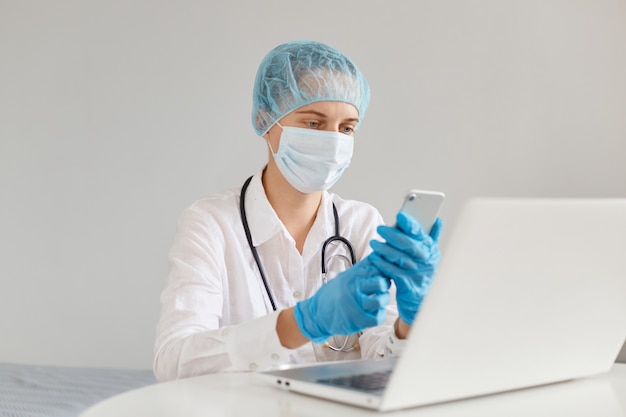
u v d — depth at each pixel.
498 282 0.84
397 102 3.41
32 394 2.15
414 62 3.40
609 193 3.29
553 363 0.99
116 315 3.56
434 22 3.39
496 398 0.94
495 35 3.35
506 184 3.33
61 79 3.65
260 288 1.73
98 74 3.62
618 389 1.01
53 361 3.60
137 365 3.54
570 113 3.31
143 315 3.54
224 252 1.72
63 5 3.66
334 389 0.90
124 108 3.60
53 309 3.61
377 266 1.13
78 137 3.63
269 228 1.74
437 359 0.83
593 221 0.88
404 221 1.09
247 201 1.78
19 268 3.64
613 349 1.07
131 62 3.60
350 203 1.91
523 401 0.93
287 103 1.75
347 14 3.46
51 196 3.63
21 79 3.68
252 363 1.27
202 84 3.55
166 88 3.58
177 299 1.53
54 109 3.65
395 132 3.41
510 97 3.34
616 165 3.29
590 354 1.04
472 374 0.89
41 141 3.65
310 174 1.72
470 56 3.37
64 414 1.93
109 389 2.26
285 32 3.51
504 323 0.88
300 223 1.81
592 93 3.30
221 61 3.54
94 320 3.58
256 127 1.88
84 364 3.57
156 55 3.59
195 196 3.54
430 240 1.14
